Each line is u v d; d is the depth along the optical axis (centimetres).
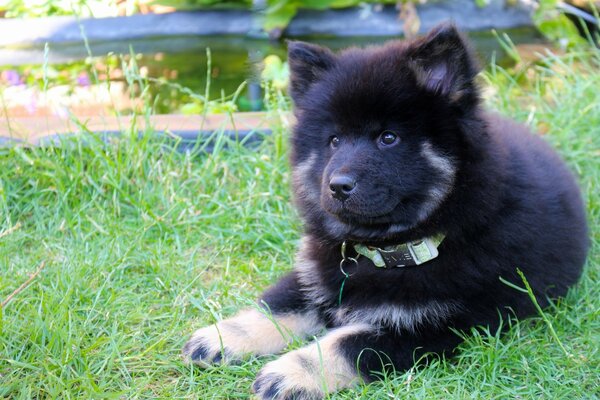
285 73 172
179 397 108
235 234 136
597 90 157
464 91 110
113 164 141
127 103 168
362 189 110
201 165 147
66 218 136
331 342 110
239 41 200
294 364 108
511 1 206
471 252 112
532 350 113
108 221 136
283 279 121
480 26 203
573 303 121
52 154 142
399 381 108
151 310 121
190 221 137
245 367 112
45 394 107
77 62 189
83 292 121
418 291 112
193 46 198
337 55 117
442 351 111
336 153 113
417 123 111
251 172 145
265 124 154
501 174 112
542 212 117
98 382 109
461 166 111
